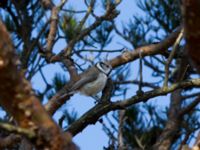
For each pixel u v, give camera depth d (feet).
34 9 41.19
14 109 15.53
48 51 34.88
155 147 38.78
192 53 15.25
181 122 41.32
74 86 34.68
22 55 36.58
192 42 14.93
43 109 15.84
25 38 38.09
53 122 15.93
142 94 27.07
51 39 34.96
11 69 14.87
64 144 15.93
